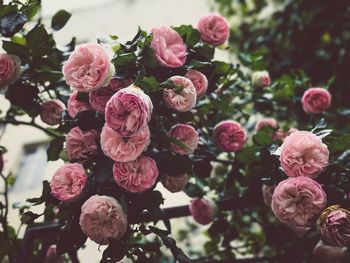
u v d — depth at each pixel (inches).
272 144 38.8
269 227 54.6
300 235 45.3
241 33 98.8
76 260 45.3
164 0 146.6
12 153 123.0
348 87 79.6
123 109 32.5
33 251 51.1
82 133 36.8
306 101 47.2
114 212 33.6
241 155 40.6
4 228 47.3
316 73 81.0
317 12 81.7
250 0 104.9
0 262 48.3
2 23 37.6
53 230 45.6
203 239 83.1
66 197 34.1
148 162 34.5
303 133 35.6
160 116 37.6
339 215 32.8
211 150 45.8
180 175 38.5
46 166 120.6
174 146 37.8
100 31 145.8
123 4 151.8
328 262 45.1
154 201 35.1
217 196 53.1
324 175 36.5
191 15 138.3
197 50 40.4
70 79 34.7
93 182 35.0
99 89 35.9
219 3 106.7
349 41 82.1
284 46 88.1
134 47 36.9
